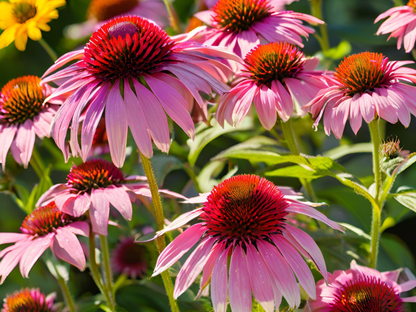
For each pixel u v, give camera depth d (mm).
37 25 701
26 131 661
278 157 641
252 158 654
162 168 709
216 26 683
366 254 665
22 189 714
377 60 611
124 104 576
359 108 595
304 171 651
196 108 616
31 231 635
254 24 673
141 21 600
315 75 639
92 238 640
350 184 625
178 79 589
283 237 578
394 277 631
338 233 666
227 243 577
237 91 635
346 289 607
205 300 629
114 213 676
